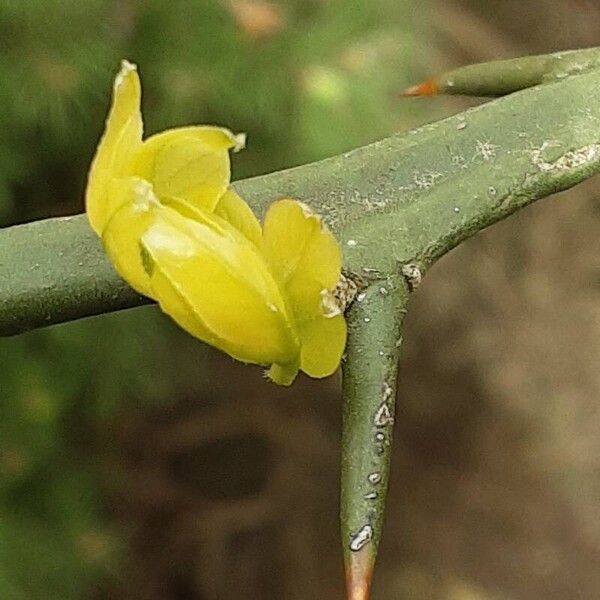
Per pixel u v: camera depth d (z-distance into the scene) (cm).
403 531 56
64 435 43
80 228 14
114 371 40
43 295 14
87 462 45
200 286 13
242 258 13
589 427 58
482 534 57
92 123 38
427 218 14
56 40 36
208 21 38
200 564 51
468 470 57
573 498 58
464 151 14
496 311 57
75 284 14
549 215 58
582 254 59
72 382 40
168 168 13
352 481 13
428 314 55
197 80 38
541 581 57
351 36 40
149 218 13
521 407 58
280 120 39
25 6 34
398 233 14
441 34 55
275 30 39
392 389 14
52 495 41
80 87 36
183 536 51
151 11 38
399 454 56
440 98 48
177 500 51
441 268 55
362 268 14
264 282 13
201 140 13
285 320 13
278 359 13
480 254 56
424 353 55
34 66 35
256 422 52
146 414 49
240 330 13
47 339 38
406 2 43
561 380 58
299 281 13
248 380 51
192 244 13
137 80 13
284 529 53
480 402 57
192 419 50
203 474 52
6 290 14
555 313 58
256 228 13
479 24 57
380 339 14
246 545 52
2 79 35
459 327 56
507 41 58
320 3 40
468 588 56
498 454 57
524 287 57
